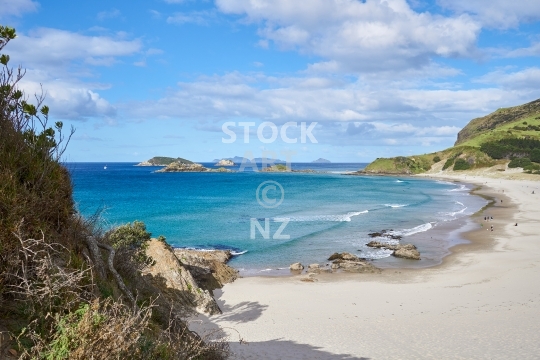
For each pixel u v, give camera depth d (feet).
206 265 83.92
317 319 58.29
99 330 14.06
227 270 87.25
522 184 394.11
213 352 25.45
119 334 14.17
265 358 40.57
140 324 16.20
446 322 54.19
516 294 67.21
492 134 641.40
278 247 116.88
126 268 27.22
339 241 124.57
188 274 65.10
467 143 632.38
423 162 640.99
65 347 13.33
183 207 205.26
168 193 280.31
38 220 17.07
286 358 40.70
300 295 72.38
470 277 82.02
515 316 54.85
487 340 45.73
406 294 71.46
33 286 15.37
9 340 13.70
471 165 566.77
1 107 18.51
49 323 15.01
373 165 649.61
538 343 43.73
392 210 199.72
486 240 122.21
